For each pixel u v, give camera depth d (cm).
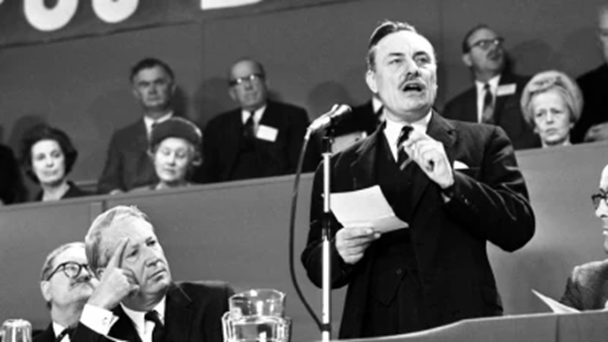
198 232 617
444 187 416
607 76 812
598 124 802
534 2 850
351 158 462
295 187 399
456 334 328
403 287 432
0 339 434
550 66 835
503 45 847
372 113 874
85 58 1005
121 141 968
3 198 984
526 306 540
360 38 912
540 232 546
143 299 453
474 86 847
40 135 991
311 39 927
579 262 536
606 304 458
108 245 459
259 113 909
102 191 961
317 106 909
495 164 451
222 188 618
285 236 597
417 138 417
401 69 457
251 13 953
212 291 471
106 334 428
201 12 972
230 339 366
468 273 425
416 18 888
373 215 420
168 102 965
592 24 831
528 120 820
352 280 443
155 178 947
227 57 955
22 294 643
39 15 1024
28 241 650
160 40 983
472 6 870
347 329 436
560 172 550
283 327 364
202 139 909
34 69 1016
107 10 1005
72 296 525
